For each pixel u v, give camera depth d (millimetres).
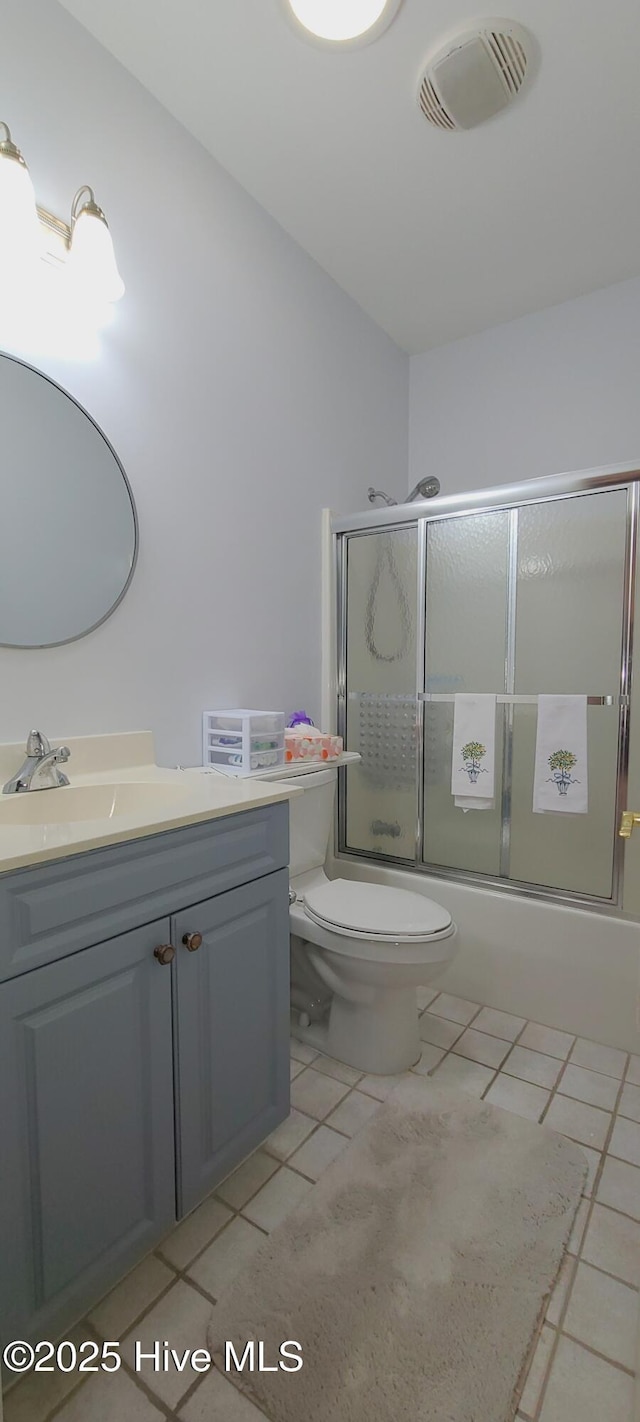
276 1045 1306
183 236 1624
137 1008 1001
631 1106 1501
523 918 1898
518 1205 1208
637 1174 1291
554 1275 1070
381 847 2279
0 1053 812
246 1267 1088
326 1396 896
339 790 2355
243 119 1590
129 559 1500
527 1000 1898
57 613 1351
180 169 1607
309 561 2178
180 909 1073
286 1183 1268
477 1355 945
